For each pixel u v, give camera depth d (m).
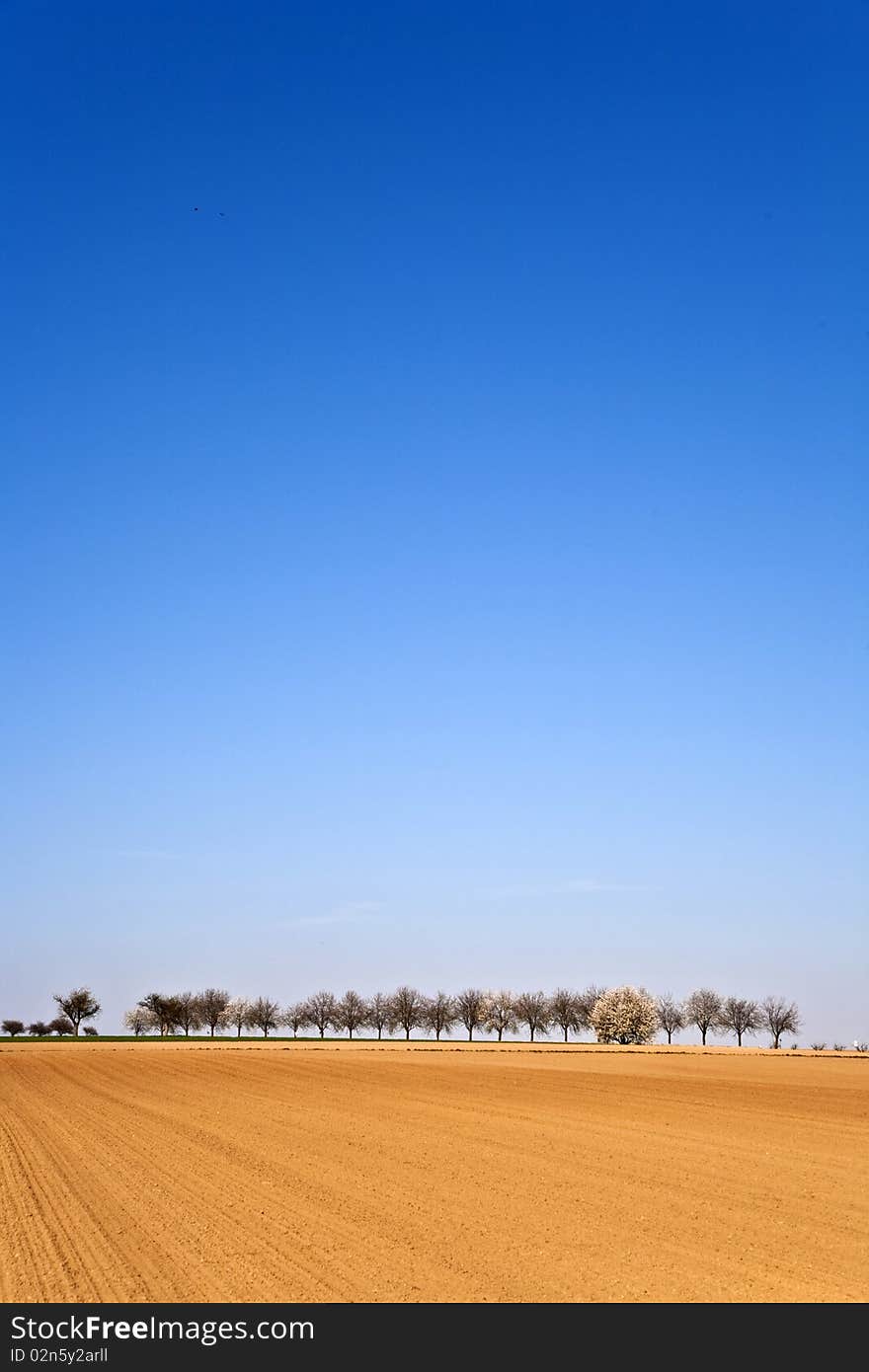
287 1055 97.44
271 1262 16.08
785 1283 15.28
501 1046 128.00
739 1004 168.00
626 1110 44.06
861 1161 28.48
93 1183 23.89
